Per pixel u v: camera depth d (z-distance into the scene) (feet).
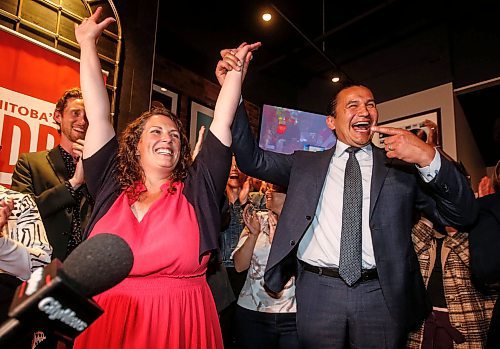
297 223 4.90
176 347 3.70
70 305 1.46
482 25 14.39
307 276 4.98
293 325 6.51
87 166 4.34
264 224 7.14
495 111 15.17
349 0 14.16
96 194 4.47
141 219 4.22
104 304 3.81
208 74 14.10
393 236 4.66
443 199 4.53
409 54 15.88
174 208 4.15
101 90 4.39
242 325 6.77
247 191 8.21
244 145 5.19
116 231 3.93
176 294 3.90
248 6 13.94
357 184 4.97
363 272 4.69
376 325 4.55
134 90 9.27
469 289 5.98
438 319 6.08
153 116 4.62
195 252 4.02
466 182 4.46
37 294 1.39
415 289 4.74
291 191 5.20
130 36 9.32
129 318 3.70
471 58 14.48
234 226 8.04
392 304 4.46
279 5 14.16
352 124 5.27
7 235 4.20
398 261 4.59
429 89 15.16
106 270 1.71
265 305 6.59
